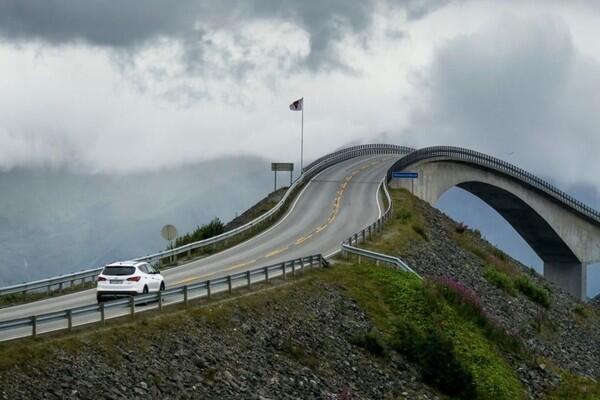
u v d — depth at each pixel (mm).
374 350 46000
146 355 34406
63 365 31234
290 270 53812
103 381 31406
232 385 35312
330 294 50938
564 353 64312
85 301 45812
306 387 38500
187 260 62344
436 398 43938
